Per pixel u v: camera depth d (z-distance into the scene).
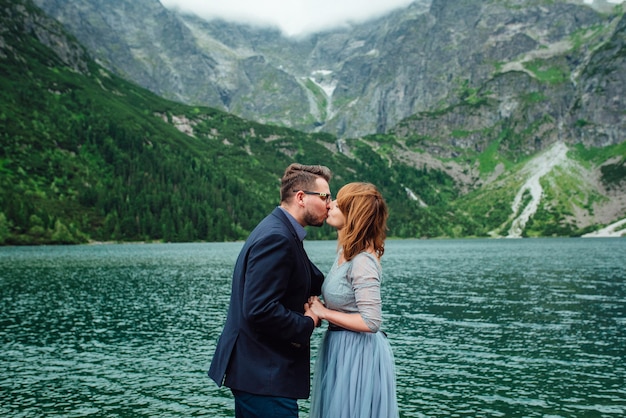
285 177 7.15
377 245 7.05
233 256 123.94
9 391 19.92
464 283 58.94
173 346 27.86
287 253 6.33
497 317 35.97
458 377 21.58
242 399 6.41
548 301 43.62
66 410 17.80
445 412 17.50
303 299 6.74
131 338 29.98
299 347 6.53
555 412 17.41
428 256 122.62
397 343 27.98
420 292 50.41
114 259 111.19
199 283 62.00
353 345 6.94
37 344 28.42
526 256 117.94
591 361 23.95
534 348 26.62
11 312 39.78
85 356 25.62
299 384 6.46
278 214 6.80
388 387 6.99
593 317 35.66
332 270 7.17
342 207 7.09
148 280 65.81
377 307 6.72
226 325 6.75
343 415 6.76
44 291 53.88
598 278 63.59
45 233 182.62
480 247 183.00
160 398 19.06
